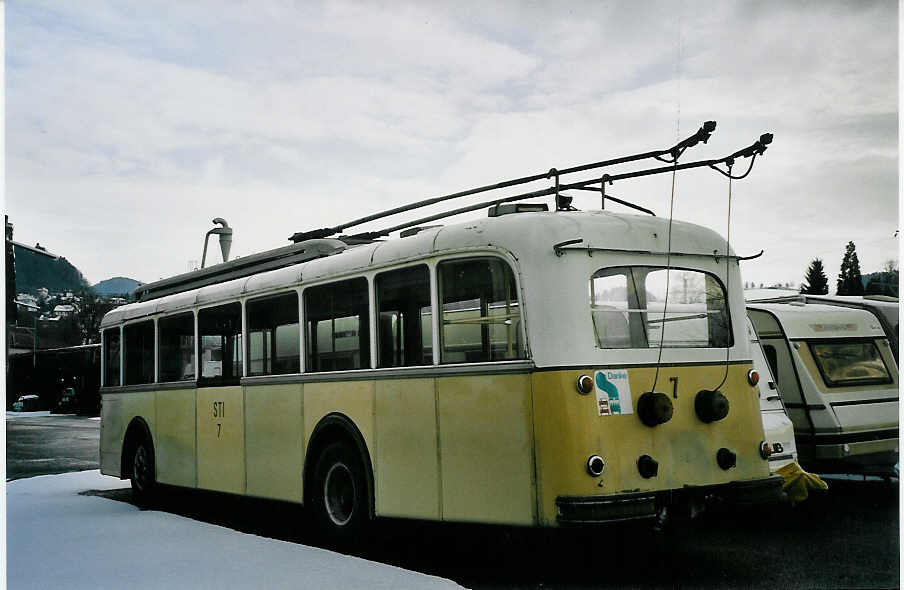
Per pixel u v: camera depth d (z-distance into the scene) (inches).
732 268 297.9
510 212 294.7
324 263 349.7
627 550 313.1
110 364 530.3
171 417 456.4
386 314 312.3
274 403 371.9
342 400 330.3
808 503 410.3
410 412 297.3
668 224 289.6
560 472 250.8
